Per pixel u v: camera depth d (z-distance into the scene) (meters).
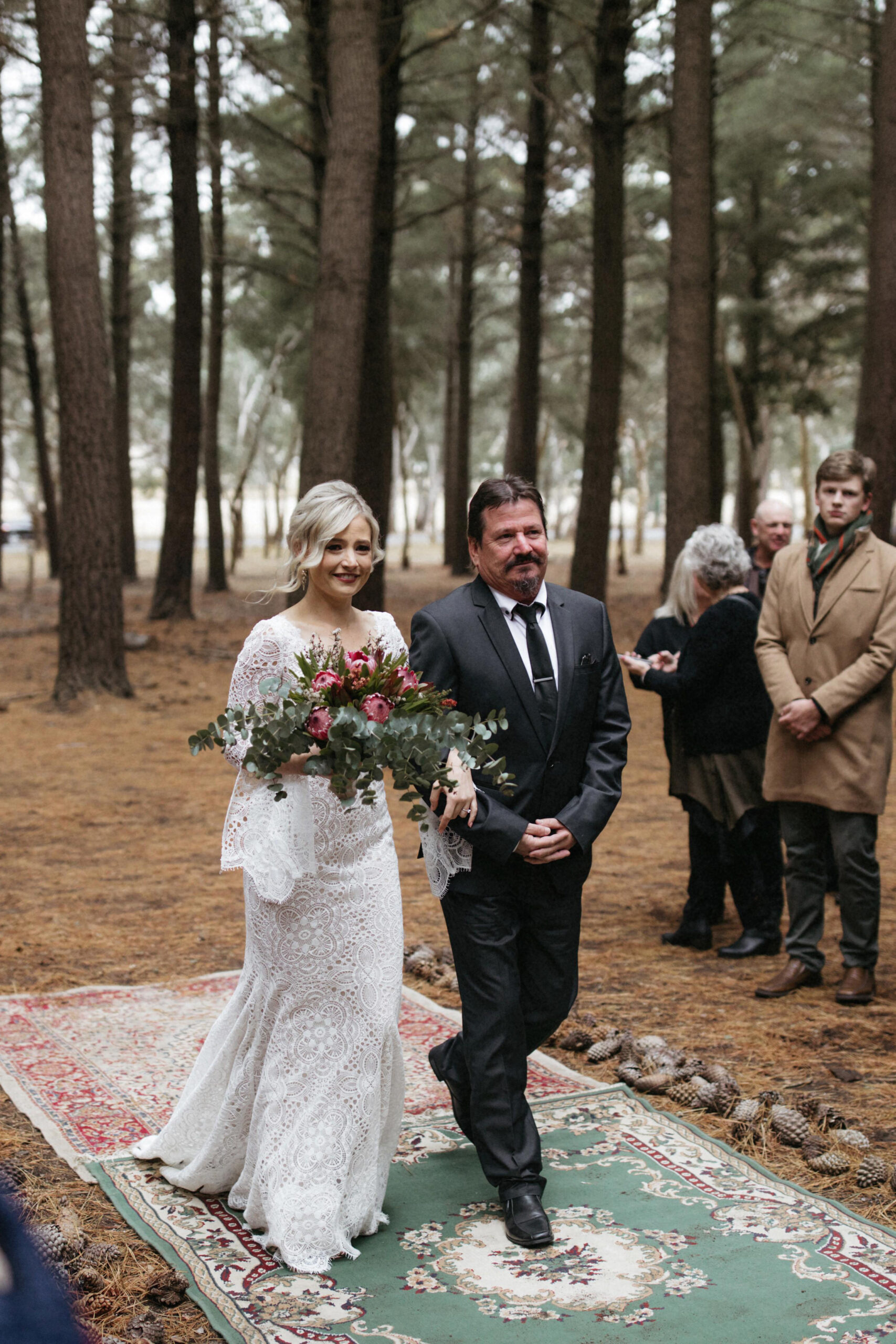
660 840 8.12
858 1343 2.64
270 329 27.83
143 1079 4.17
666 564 13.62
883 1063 4.33
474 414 50.28
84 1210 3.28
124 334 29.08
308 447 11.40
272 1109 3.13
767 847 5.73
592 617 3.45
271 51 16.69
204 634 19.52
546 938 3.35
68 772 10.24
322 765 2.92
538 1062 4.43
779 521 6.49
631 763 10.80
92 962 5.50
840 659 4.95
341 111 11.02
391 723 2.90
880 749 4.95
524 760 3.31
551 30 17.00
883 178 12.13
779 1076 4.23
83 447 13.15
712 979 5.34
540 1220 3.12
